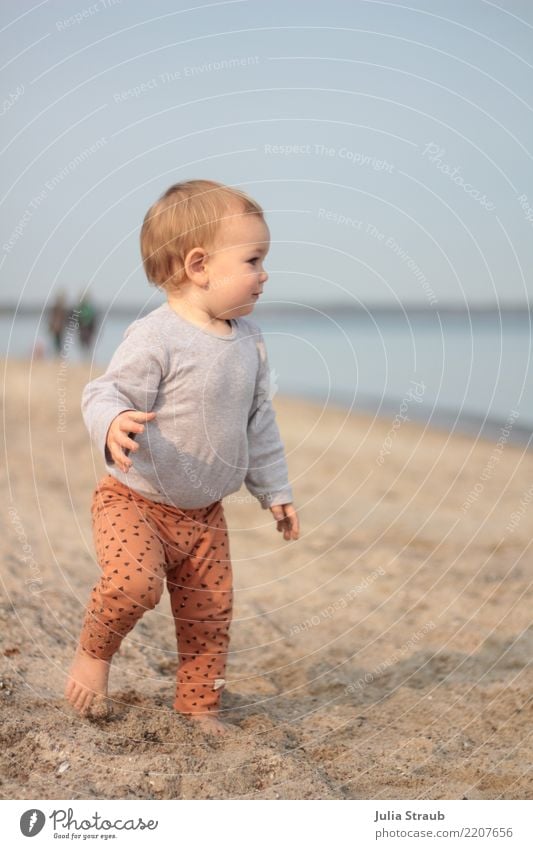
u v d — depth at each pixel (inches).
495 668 136.0
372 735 115.6
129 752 102.4
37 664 123.9
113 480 112.0
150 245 113.7
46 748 99.6
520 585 178.4
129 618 105.3
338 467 364.5
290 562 205.5
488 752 110.6
